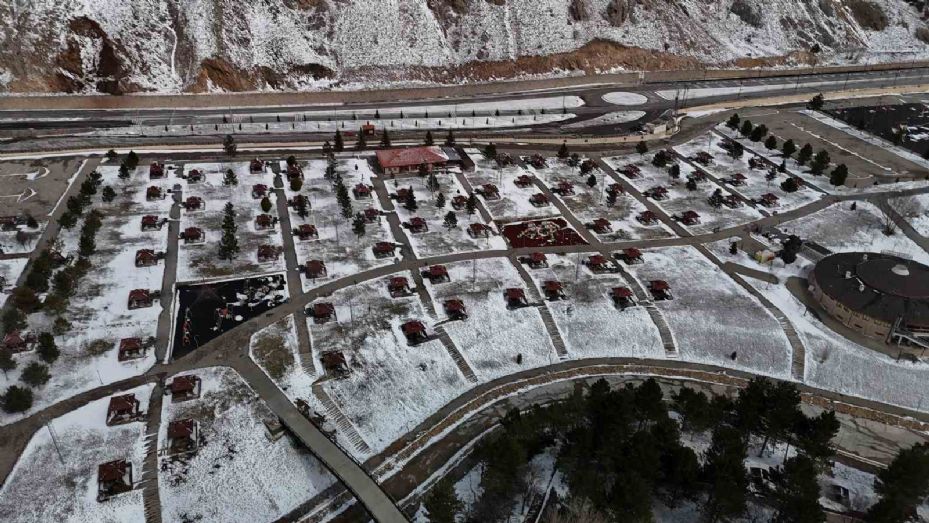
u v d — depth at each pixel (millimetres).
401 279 71438
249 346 62406
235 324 65250
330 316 66625
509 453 45656
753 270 77625
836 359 64812
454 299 70125
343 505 48812
